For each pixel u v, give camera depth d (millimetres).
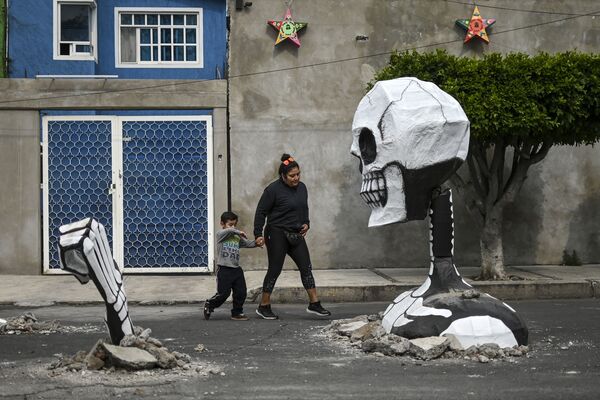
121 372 8547
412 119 9969
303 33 20422
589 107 16719
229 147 20297
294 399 7496
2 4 21766
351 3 20484
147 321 13570
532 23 20703
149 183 20078
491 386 8031
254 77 20312
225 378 8430
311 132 20375
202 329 12500
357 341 10711
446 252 10281
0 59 21766
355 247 20406
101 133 20016
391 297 16812
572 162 20781
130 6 22641
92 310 15188
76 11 22234
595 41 20812
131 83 19891
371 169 10320
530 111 16188
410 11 20562
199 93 20047
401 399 7512
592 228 20844
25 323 12414
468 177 20703
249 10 20328
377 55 20500
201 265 20062
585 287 17109
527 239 20703
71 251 8188
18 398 7535
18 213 19688
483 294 10242
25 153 19703
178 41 22984
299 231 13594
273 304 16406
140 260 20031
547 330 11969
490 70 16500
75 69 21984
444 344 9570
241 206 20219
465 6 20609
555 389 7902
